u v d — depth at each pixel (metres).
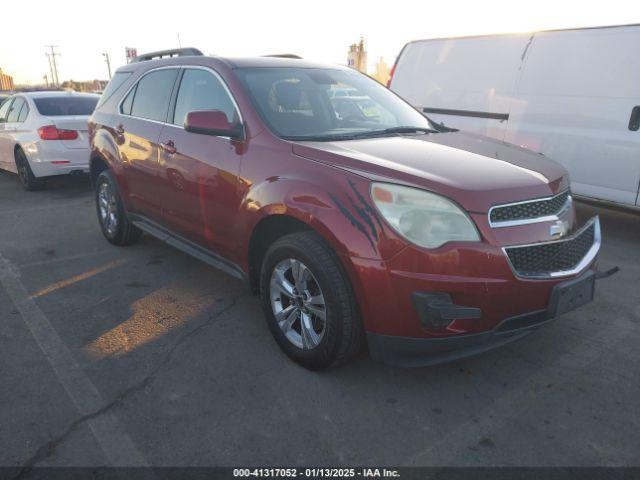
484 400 2.83
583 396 2.86
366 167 2.80
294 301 3.10
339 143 3.24
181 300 4.11
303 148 3.11
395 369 3.12
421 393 2.89
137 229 5.33
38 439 2.52
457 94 7.11
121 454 2.43
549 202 2.83
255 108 3.49
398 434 2.56
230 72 3.78
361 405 2.79
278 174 3.13
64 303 4.05
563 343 3.42
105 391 2.91
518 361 3.21
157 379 3.03
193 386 2.96
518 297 2.63
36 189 8.49
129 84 4.99
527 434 2.56
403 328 2.64
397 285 2.59
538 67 6.21
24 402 2.80
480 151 3.27
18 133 8.32
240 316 3.83
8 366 3.16
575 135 5.91
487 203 2.60
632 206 5.59
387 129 3.77
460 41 7.12
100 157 5.26
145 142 4.44
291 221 3.14
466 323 2.62
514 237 2.63
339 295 2.77
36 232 6.03
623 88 5.50
